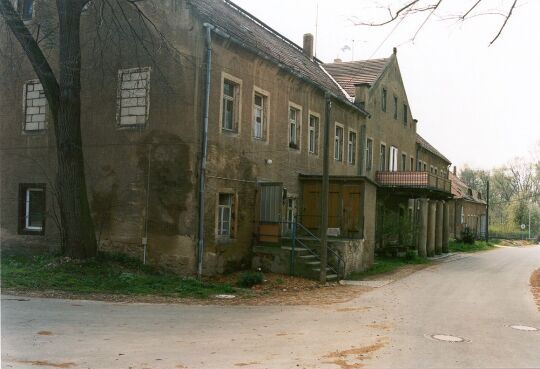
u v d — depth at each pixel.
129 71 16.11
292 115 21.39
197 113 15.22
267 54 18.44
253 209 17.95
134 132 15.88
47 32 17.75
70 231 14.84
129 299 11.96
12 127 18.52
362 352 7.70
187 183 15.05
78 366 6.36
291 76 20.42
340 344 8.18
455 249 41.22
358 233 21.03
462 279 20.11
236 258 17.00
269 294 14.02
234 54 16.77
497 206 97.31
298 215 21.47
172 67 15.48
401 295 14.87
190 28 15.37
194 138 15.12
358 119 28.00
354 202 21.08
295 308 11.91
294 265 17.41
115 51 16.34
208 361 6.83
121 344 7.55
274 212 17.89
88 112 16.66
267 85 18.86
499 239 70.94
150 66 15.79
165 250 15.24
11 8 14.00
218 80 15.98
